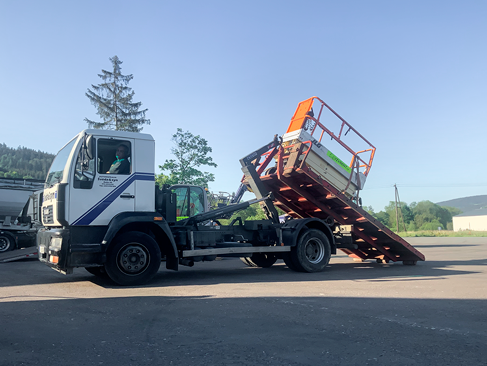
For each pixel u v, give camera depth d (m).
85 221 7.60
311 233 10.30
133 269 7.77
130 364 3.33
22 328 4.47
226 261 14.60
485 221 96.88
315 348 3.73
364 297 6.32
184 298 6.26
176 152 40.53
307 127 10.31
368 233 11.31
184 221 9.37
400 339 4.02
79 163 7.66
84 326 4.55
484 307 5.57
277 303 5.82
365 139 11.14
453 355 3.54
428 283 7.96
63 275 9.69
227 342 3.92
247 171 10.70
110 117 40.84
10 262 13.80
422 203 138.62
